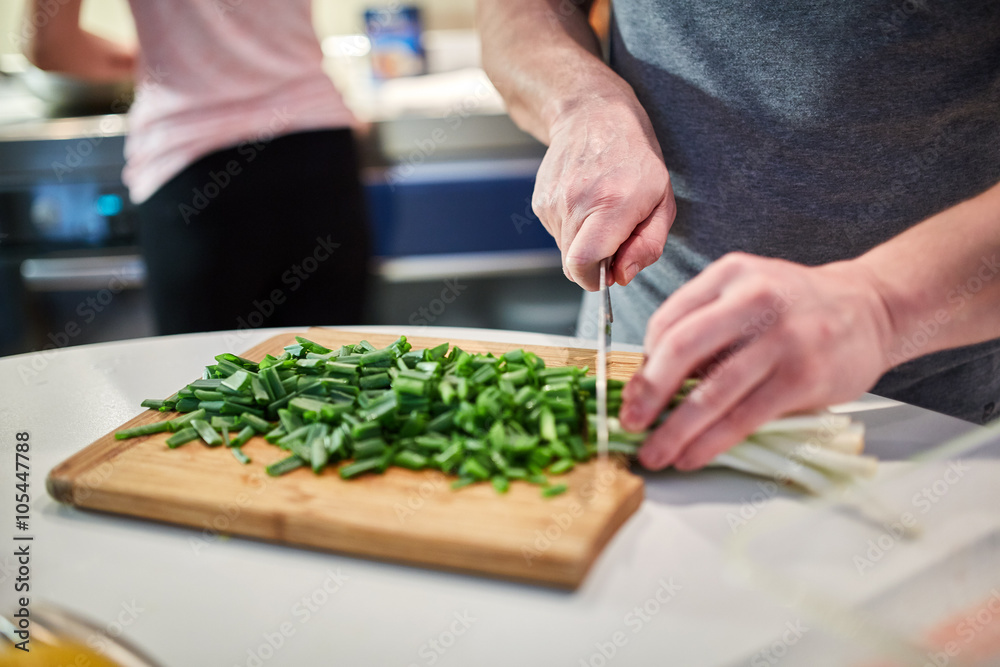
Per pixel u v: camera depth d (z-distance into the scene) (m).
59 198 2.26
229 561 0.63
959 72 0.85
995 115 0.88
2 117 2.34
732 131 0.98
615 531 0.64
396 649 0.53
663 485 0.71
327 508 0.65
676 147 1.05
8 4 2.67
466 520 0.62
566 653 0.52
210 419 0.81
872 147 0.91
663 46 1.02
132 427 0.81
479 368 0.81
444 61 3.00
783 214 0.99
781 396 0.62
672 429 0.65
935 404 1.02
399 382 0.76
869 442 0.76
